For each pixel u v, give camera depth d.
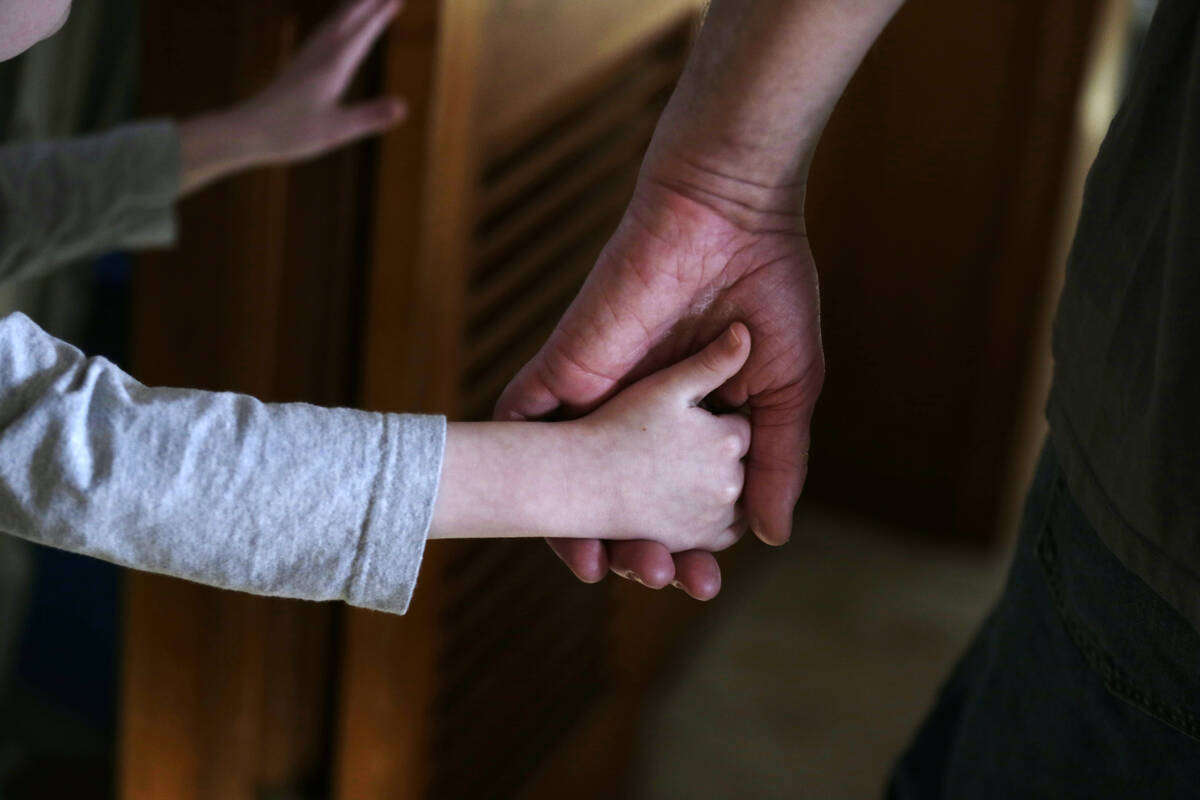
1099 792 1.09
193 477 1.05
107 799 1.89
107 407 1.05
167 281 1.43
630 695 1.97
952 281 2.46
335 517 1.06
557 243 1.53
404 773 1.51
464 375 1.46
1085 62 2.26
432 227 1.37
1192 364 1.00
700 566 1.12
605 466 1.10
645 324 1.11
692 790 2.02
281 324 1.43
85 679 1.99
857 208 2.47
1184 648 1.03
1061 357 1.09
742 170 1.08
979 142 2.36
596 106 1.55
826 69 1.06
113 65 1.61
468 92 1.37
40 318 1.67
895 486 2.63
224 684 1.49
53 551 1.95
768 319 1.11
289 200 1.40
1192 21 1.04
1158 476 1.01
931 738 1.25
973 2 2.28
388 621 1.46
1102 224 1.07
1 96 1.54
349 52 1.34
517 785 1.71
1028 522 1.14
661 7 1.58
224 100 1.40
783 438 1.13
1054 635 1.10
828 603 2.44
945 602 2.47
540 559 1.65
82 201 1.32
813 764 2.08
